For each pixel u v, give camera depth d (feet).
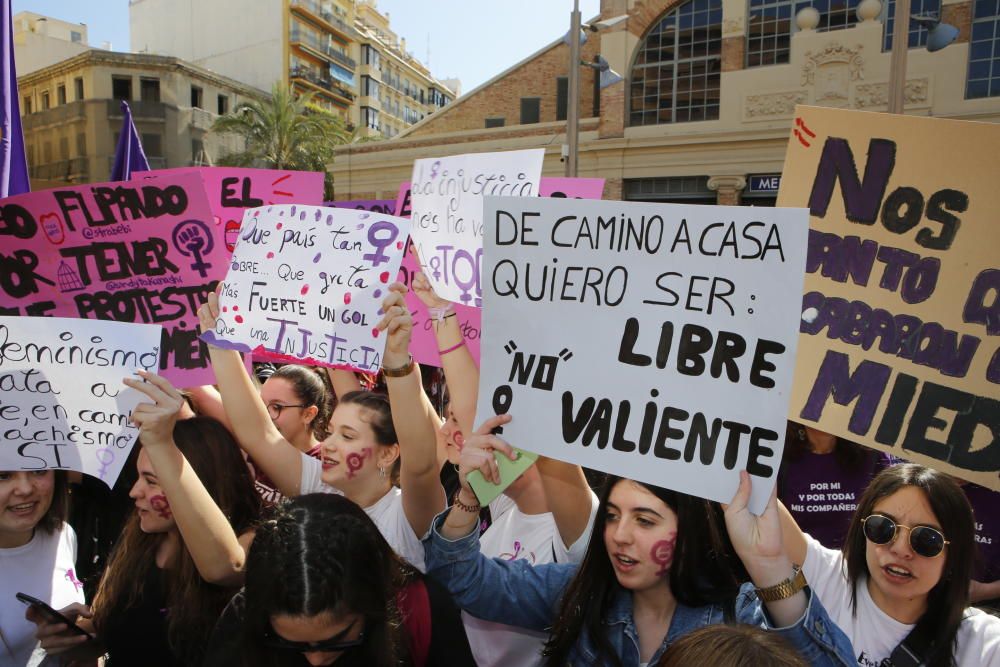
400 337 6.92
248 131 106.73
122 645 6.81
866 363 6.83
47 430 6.63
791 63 57.93
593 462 5.56
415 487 6.97
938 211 6.57
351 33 183.93
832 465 9.67
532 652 7.40
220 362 8.06
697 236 5.38
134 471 9.80
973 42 52.21
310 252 7.80
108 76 120.26
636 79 65.41
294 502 5.26
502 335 6.01
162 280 8.59
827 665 4.76
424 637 6.34
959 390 6.46
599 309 5.71
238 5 152.76
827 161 6.96
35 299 8.58
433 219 9.98
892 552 5.74
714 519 5.33
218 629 5.47
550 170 70.74
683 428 5.33
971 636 5.76
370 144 80.53
